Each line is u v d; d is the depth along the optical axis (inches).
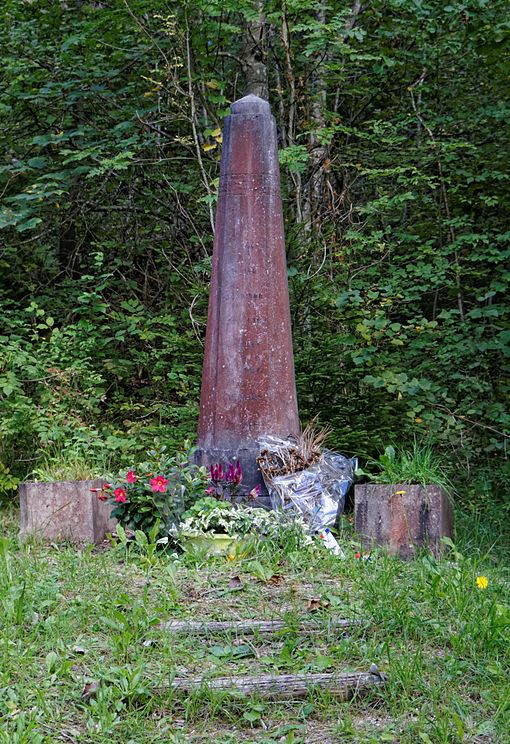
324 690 150.8
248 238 272.8
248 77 405.1
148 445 332.5
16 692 142.5
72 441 326.0
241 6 360.5
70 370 341.1
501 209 427.2
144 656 158.7
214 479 254.7
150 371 399.2
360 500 244.7
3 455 324.2
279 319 274.7
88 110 438.3
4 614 167.5
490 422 378.6
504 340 362.3
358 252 395.5
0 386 317.4
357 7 423.5
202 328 363.3
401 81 447.8
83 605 176.2
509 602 190.2
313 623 172.9
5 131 427.5
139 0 377.7
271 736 140.2
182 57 394.9
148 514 229.0
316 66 401.1
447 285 395.5
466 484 349.4
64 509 245.4
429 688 150.7
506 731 139.6
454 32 409.1
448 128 425.7
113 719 138.3
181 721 142.9
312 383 319.3
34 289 437.7
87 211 455.8
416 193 426.3
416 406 329.4
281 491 248.5
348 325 338.6
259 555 215.5
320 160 402.0
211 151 416.8
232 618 175.0
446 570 205.2
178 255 443.2
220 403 269.6
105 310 420.8
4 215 371.6
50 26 422.0
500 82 414.0
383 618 173.5
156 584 192.2
